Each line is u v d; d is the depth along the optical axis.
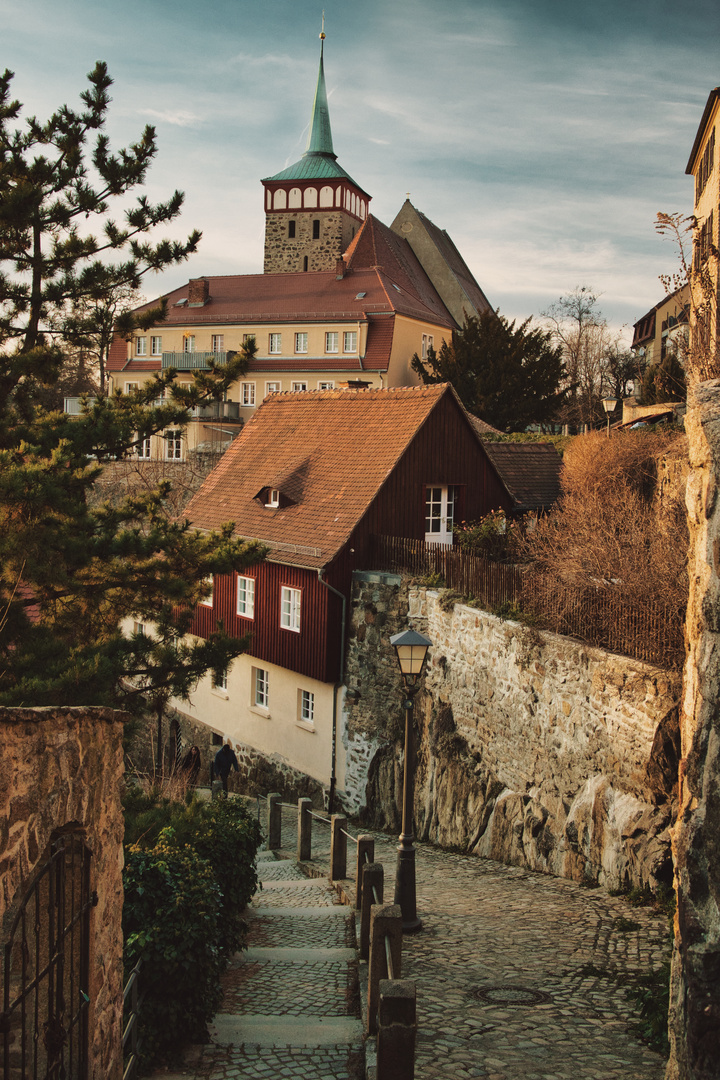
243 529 23.62
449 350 46.12
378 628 19.34
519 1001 7.43
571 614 13.01
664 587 11.14
